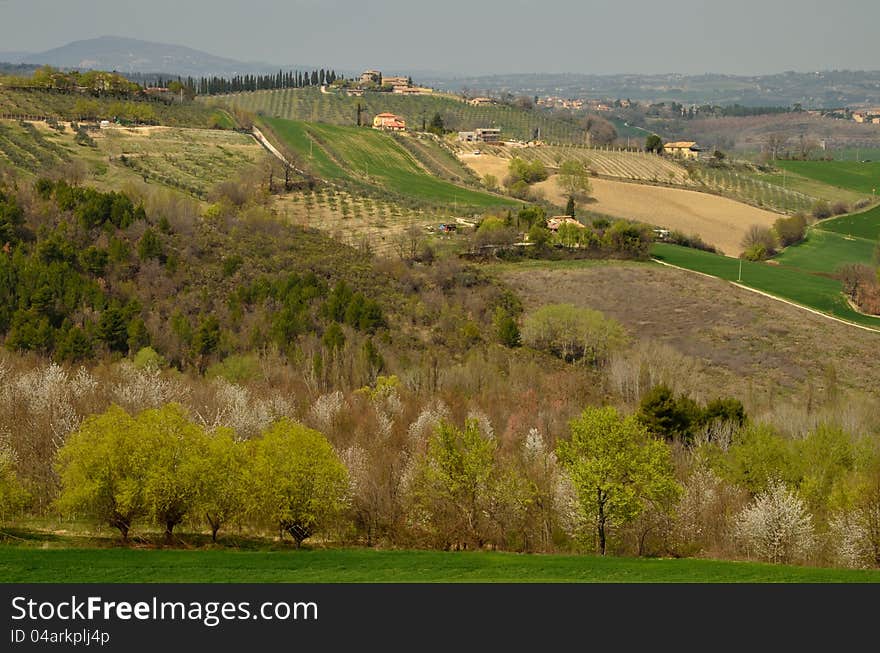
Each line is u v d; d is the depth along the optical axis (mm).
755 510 57531
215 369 101938
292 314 113438
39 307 107500
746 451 73000
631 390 108625
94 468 53219
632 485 55750
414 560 46906
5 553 44562
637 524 58219
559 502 59000
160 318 112000
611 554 57250
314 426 80438
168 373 98188
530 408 91812
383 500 59844
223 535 59469
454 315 129250
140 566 43781
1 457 57469
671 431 86062
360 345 110312
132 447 53531
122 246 121625
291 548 56844
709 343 130625
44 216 126562
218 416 77312
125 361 98188
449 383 102938
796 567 48500
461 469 57750
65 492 54156
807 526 56625
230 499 55125
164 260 126375
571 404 96375
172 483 53000
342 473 55906
